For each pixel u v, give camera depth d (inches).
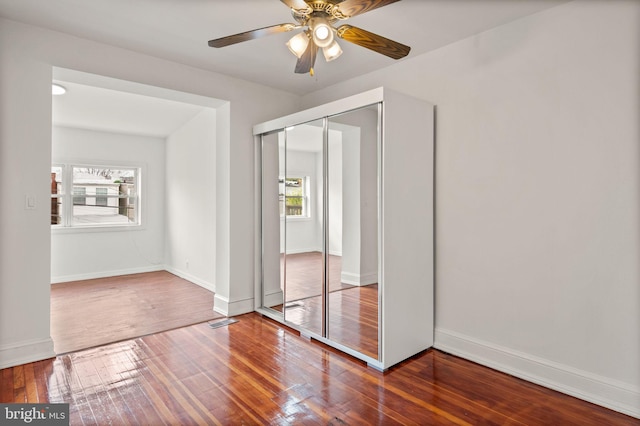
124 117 192.5
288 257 134.9
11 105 98.9
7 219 98.6
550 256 90.7
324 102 157.1
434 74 115.3
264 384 91.0
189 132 207.5
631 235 78.9
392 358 100.5
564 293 88.6
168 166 237.9
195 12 94.5
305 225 127.9
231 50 118.6
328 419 76.4
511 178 97.6
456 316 110.1
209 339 121.0
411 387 89.9
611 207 81.4
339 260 113.9
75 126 207.3
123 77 117.1
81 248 214.4
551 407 81.5
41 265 104.0
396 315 101.5
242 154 146.7
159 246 243.1
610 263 81.7
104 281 208.1
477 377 95.6
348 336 110.1
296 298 130.3
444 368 100.7
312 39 78.4
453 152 110.5
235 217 144.8
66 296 174.6
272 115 156.6
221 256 148.9
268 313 143.4
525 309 95.3
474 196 105.6
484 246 103.5
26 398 84.1
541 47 91.7
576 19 85.9
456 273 110.0
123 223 233.1
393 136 99.9
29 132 101.7
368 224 104.4
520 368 95.8
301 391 87.7
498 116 100.1
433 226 114.5
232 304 144.6
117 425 74.4
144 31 105.3
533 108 93.2
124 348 113.0
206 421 75.7
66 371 97.2
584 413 79.3
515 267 97.2
